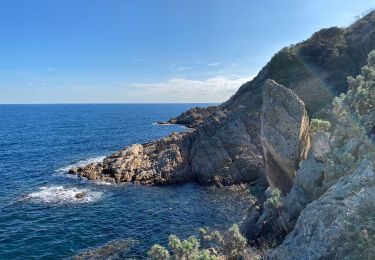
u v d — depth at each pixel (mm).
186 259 15656
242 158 47469
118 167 49062
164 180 46844
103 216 33719
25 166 56250
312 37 66438
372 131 16375
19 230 30094
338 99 20062
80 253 25781
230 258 18156
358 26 61781
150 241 27688
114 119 170375
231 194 41500
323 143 19312
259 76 69812
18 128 119250
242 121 51188
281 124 22594
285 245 12625
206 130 53094
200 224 31281
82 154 67688
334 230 10594
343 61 55125
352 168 14406
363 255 9383
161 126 126438
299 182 18422
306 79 56156
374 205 10195
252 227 21719
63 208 36031
